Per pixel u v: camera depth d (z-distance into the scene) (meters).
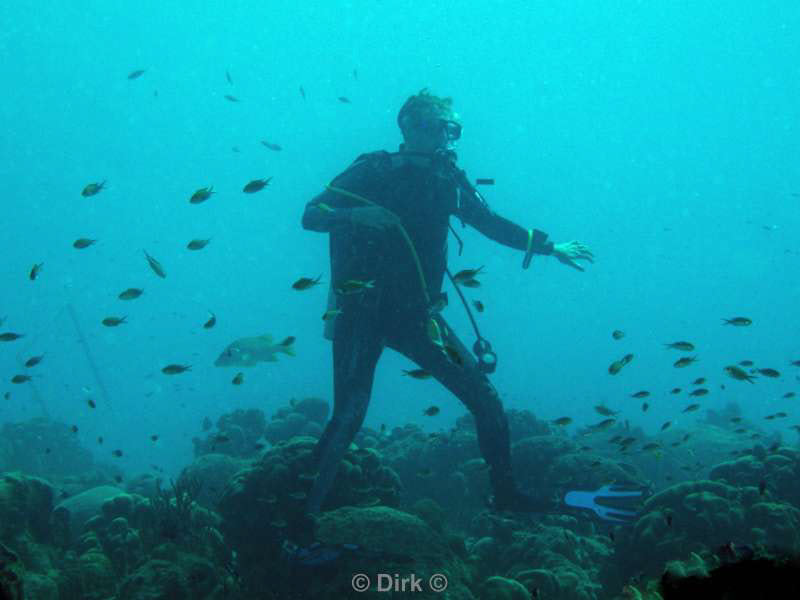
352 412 4.67
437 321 5.09
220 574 4.62
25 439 14.20
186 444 22.61
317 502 4.39
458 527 6.75
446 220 5.15
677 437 10.77
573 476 6.47
